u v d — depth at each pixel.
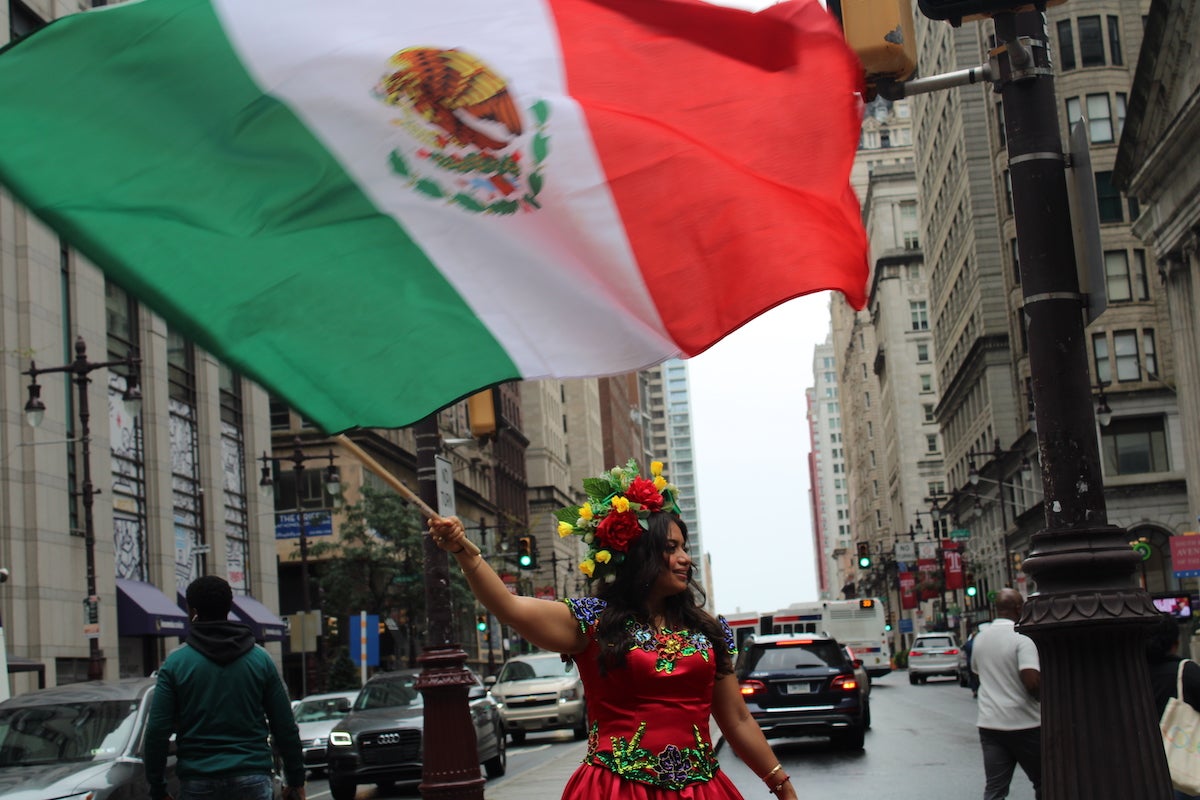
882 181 137.25
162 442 41.38
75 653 34.88
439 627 13.23
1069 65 63.75
